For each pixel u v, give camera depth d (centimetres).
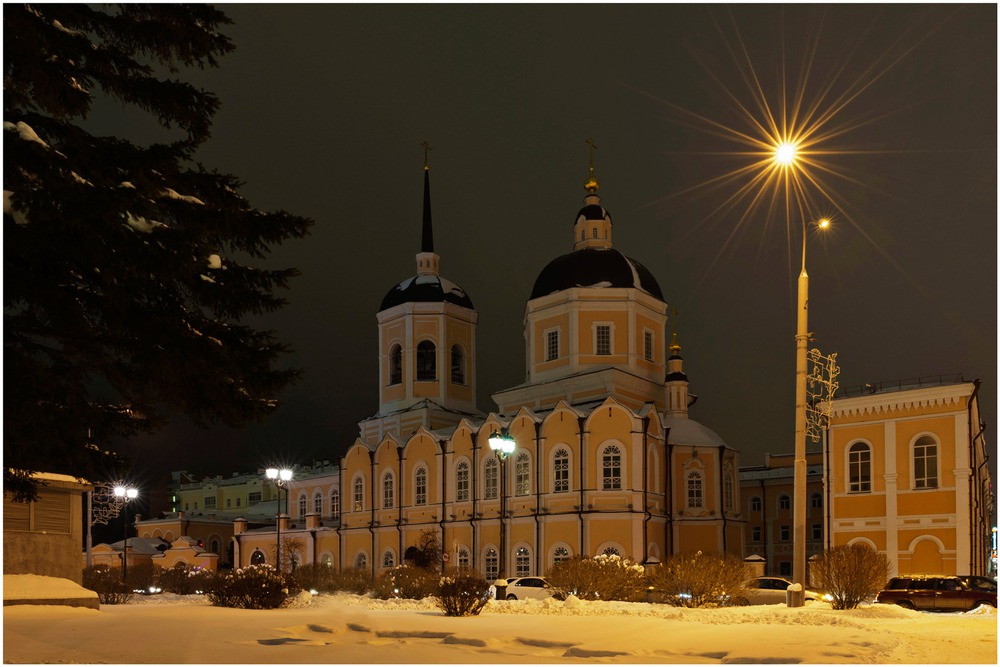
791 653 1362
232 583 3006
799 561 2338
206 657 1404
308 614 2477
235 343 1666
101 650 1438
